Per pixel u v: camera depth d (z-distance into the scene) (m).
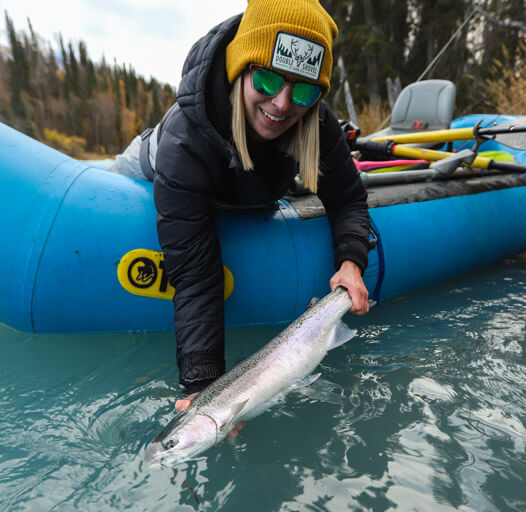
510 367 1.47
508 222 2.71
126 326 1.68
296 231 1.78
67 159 1.71
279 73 1.12
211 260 1.36
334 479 0.97
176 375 1.43
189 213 1.31
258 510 0.88
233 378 1.11
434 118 3.85
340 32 17.55
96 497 0.91
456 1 16.41
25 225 1.52
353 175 1.71
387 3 17.52
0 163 1.55
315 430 1.14
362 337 1.74
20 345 1.62
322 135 1.51
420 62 17.83
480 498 0.91
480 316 1.95
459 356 1.56
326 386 1.36
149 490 0.93
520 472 0.98
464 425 1.15
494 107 8.16
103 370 1.46
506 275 2.62
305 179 1.41
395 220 2.09
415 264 2.15
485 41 13.42
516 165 2.55
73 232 1.53
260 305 1.72
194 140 1.27
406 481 0.96
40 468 1.00
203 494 0.92
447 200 2.39
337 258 1.70
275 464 1.01
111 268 1.56
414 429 1.14
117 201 1.61
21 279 1.53
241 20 1.19
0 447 1.07
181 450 0.96
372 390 1.33
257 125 1.25
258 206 1.67
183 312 1.31
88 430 1.14
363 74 17.22
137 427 1.15
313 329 1.34
